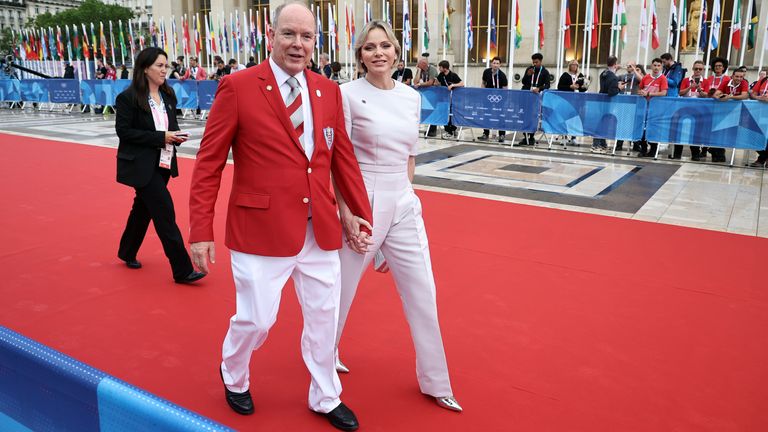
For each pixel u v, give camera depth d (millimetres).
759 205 7133
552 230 5996
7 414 1754
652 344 3539
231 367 2682
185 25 23828
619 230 6012
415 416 2771
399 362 3309
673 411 2838
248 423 2680
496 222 6289
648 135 10531
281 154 2412
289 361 3295
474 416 2779
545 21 22438
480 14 24344
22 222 6168
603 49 21984
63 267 4828
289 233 2428
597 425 2715
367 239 2611
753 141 9664
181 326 3744
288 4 2371
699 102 9969
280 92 2420
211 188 2438
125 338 3559
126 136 4141
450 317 3904
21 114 18812
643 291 4375
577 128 11188
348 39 20234
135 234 4738
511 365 3279
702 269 4859
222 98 2412
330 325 2604
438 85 12820
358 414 2779
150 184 4266
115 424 1420
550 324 3807
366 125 2664
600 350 3459
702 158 10688
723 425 2721
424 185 8180
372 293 4301
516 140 12812
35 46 31656
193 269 4539
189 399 2875
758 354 3428
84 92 18859
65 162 9812
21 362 1635
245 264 2469
